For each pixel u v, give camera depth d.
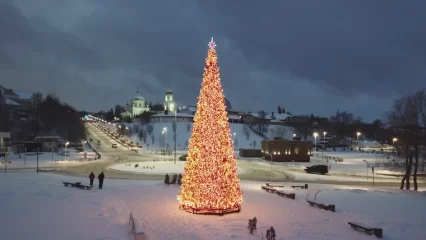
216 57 24.53
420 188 49.28
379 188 45.72
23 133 132.00
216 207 23.23
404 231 20.77
